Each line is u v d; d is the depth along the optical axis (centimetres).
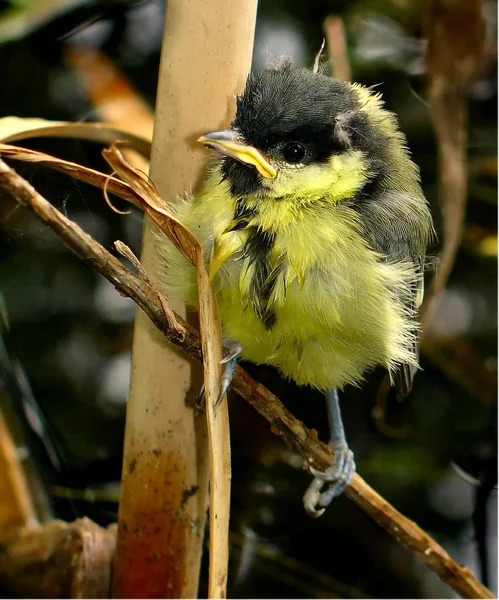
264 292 102
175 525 103
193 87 102
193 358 102
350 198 103
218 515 101
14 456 106
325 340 103
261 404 102
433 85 107
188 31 102
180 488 103
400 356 104
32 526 105
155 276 103
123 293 100
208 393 100
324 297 102
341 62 108
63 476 108
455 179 106
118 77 108
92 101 108
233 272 103
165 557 103
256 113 102
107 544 105
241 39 102
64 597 105
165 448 103
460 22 106
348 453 105
